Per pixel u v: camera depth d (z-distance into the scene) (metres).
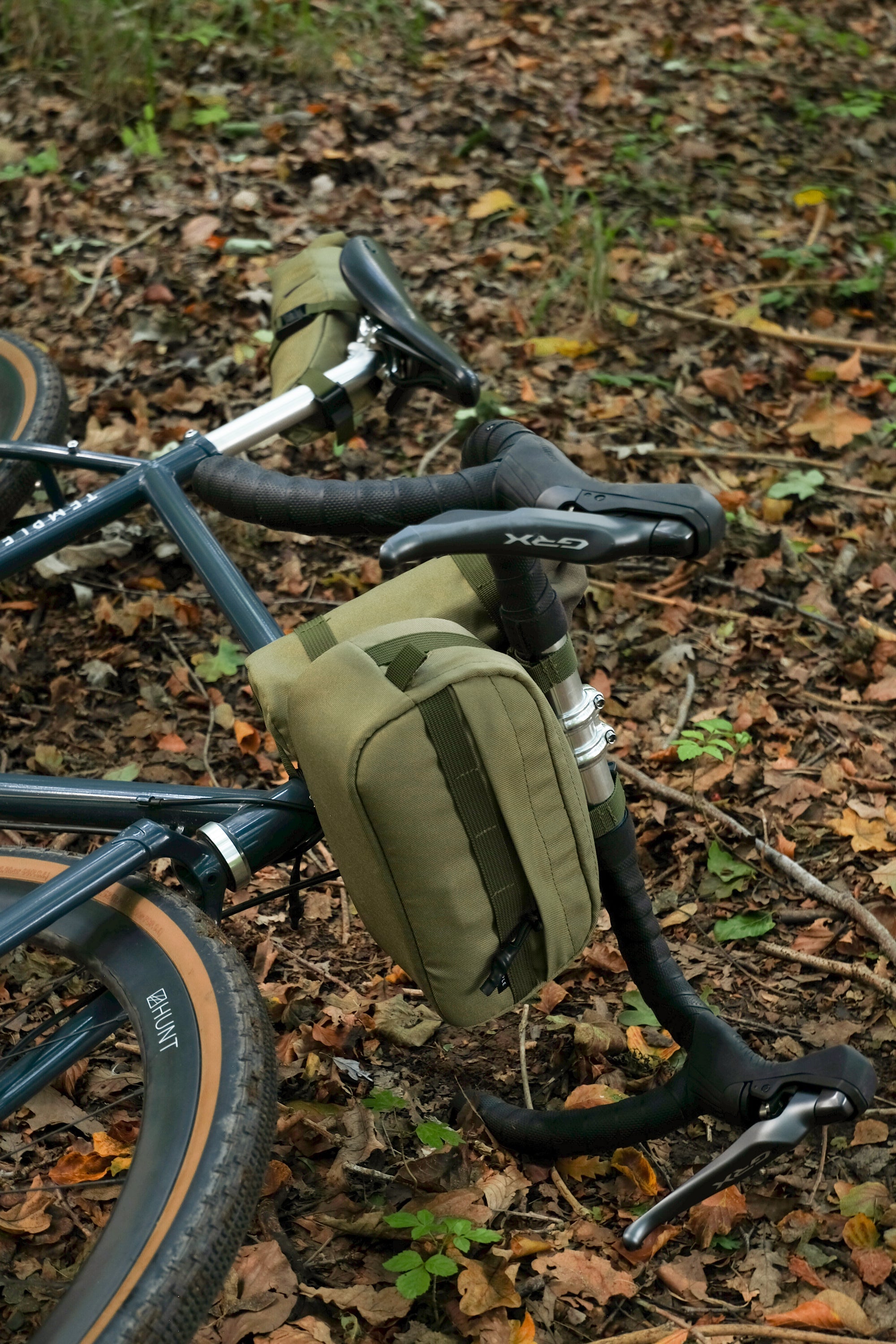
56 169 4.82
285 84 5.40
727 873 2.66
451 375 2.25
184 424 3.79
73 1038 1.62
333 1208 2.00
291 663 1.80
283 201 4.79
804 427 3.86
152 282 4.34
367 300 2.34
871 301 4.51
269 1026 1.54
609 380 4.02
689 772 2.91
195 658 3.18
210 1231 1.33
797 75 5.85
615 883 1.87
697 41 6.00
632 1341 1.83
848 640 3.20
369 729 1.43
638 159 5.12
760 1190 2.08
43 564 3.35
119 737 2.98
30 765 2.88
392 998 2.39
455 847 1.52
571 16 6.17
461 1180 2.06
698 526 1.35
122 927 1.65
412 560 1.29
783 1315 1.85
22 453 2.62
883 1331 1.84
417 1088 2.24
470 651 1.53
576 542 1.34
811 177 5.16
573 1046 2.31
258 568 3.44
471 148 5.13
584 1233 1.98
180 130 5.06
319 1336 1.78
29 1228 1.93
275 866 2.68
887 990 2.37
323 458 3.73
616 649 3.25
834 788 2.85
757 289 4.49
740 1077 1.69
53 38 5.39
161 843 1.63
